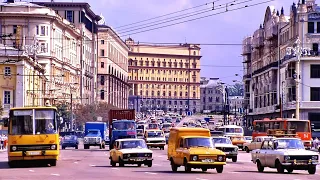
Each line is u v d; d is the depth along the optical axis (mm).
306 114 119875
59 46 167000
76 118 161500
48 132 46031
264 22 158500
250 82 171375
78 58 190250
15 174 38875
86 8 194000
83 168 45250
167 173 39656
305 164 40188
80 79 190250
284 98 129500
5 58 120125
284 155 40156
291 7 130750
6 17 153250
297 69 114750
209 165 39656
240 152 79000
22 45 140875
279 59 136625
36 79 135875
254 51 168500
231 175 37844
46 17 155125
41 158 45906
